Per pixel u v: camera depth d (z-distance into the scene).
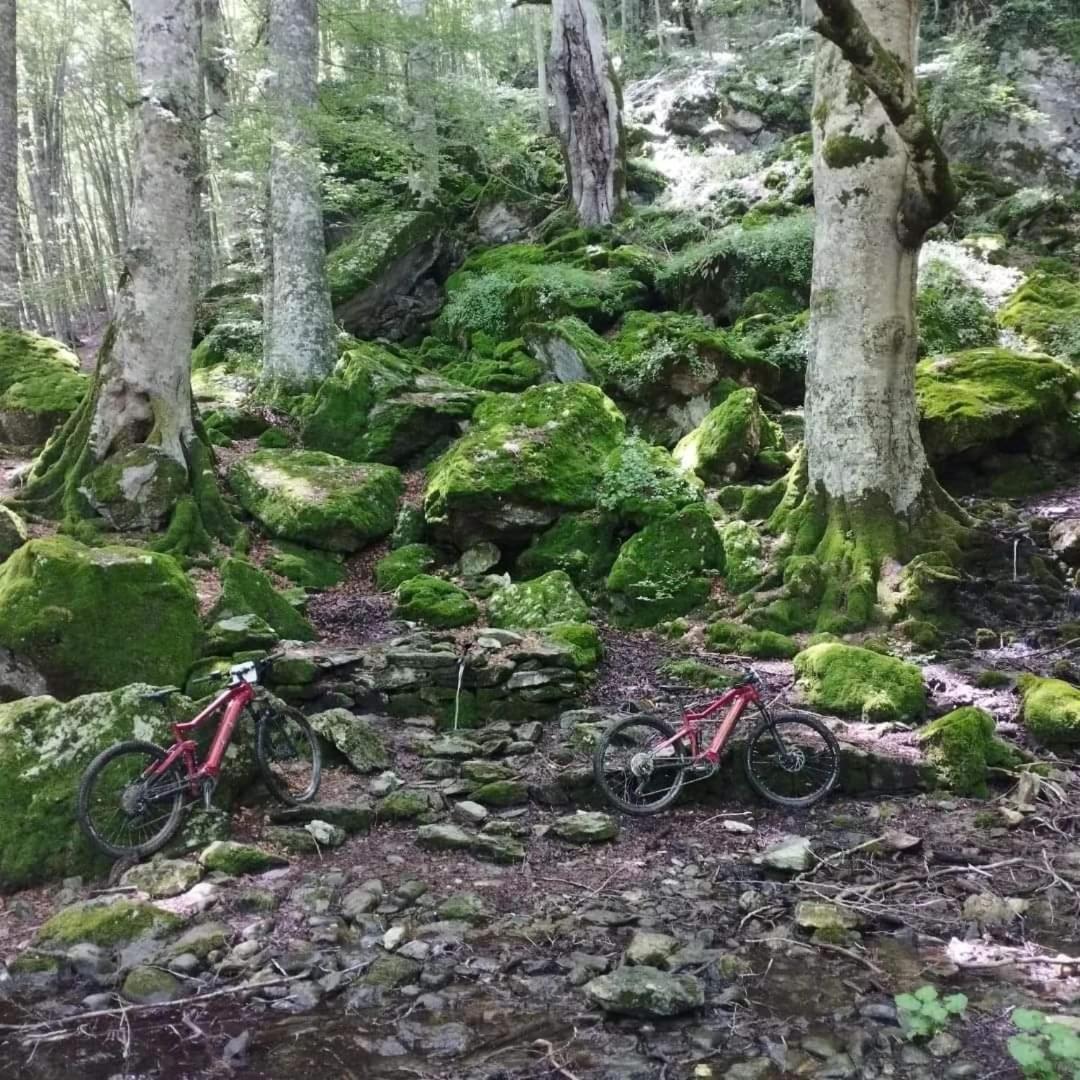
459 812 5.73
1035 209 14.72
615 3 28.86
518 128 18.44
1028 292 12.69
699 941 4.40
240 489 9.98
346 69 14.59
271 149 11.84
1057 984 4.04
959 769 6.02
